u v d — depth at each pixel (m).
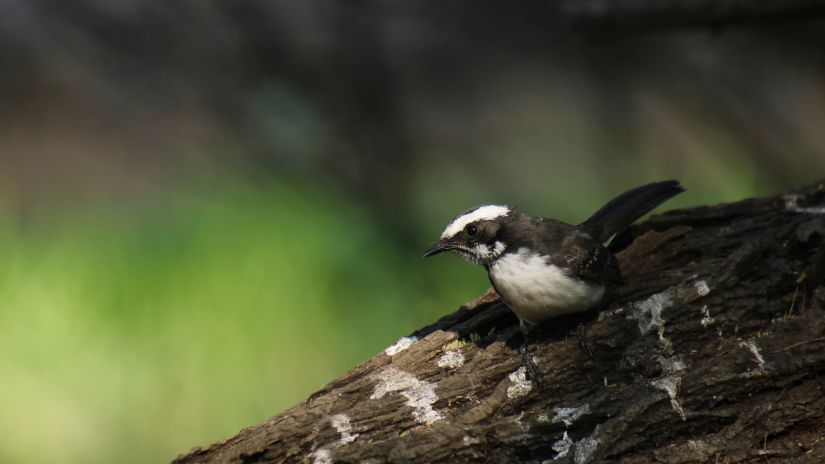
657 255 8.14
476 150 18.08
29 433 11.91
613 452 6.82
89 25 13.68
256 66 13.31
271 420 7.18
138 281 14.33
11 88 21.31
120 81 15.23
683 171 15.80
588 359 7.29
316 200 14.89
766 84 14.53
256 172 15.62
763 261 7.66
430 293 13.15
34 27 20.11
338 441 7.02
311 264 13.93
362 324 13.17
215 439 11.91
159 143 19.22
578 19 10.94
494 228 8.19
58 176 19.39
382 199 13.50
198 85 13.55
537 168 18.42
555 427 6.96
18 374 12.77
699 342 7.39
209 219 15.65
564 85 20.00
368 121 13.38
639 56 13.66
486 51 15.10
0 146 20.44
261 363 12.96
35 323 13.70
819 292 7.16
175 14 13.52
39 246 15.66
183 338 13.47
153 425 12.12
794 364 6.86
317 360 12.95
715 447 6.78
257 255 14.32
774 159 13.59
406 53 15.31
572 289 7.66
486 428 6.90
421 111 17.28
